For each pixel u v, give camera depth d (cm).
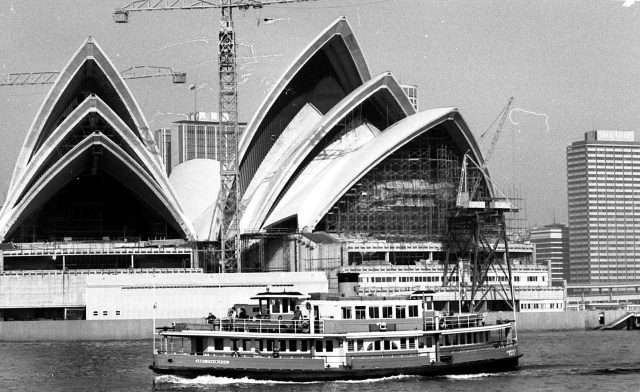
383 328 12062
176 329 12262
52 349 17262
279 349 11950
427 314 12381
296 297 12156
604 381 12312
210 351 12050
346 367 11931
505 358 12938
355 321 11975
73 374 13400
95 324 19912
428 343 12306
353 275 12719
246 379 11925
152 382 12281
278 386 11675
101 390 11919
